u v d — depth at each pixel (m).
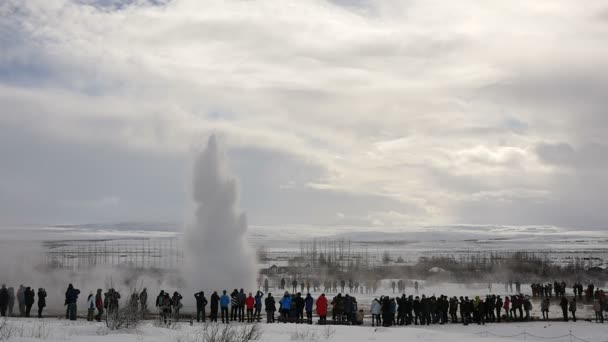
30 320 26.58
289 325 28.06
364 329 27.00
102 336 20.67
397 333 25.89
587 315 40.28
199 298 31.77
